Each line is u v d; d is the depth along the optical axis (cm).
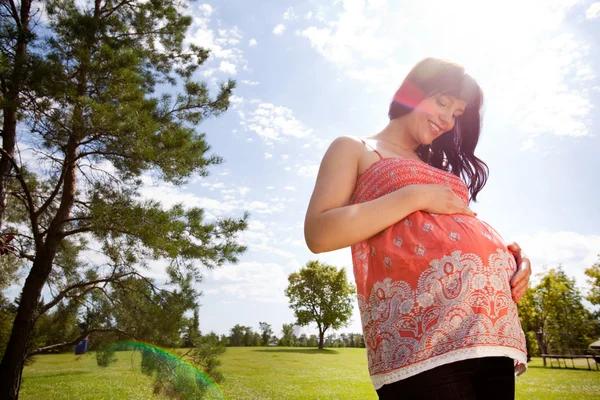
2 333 1264
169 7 931
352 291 5450
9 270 1111
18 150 755
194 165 699
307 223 85
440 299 73
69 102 633
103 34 731
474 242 79
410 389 70
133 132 650
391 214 79
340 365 2738
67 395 1171
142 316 739
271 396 1316
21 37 646
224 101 845
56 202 934
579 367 2519
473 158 144
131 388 1290
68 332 884
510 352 71
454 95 100
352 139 97
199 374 720
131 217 631
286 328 6762
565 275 3344
